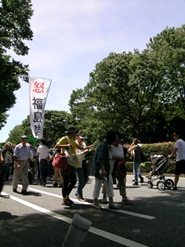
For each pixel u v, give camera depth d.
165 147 18.77
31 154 12.55
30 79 15.62
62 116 72.56
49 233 4.71
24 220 5.61
